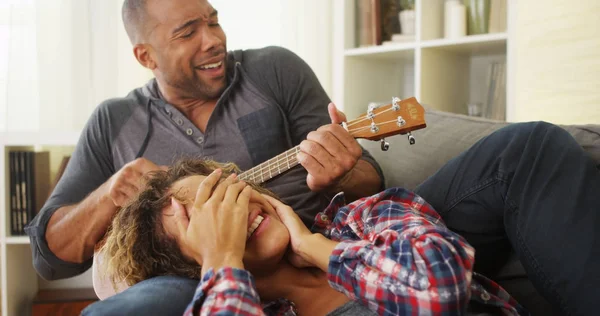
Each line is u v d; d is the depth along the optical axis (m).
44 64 2.53
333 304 1.05
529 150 1.06
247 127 1.62
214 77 1.63
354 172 1.46
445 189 1.19
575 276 0.92
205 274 0.92
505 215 1.06
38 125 2.55
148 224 1.11
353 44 2.66
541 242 0.97
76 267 1.62
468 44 2.31
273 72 1.69
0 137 2.23
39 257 1.61
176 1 1.59
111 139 1.70
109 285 1.27
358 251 0.92
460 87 2.65
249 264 1.05
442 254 0.84
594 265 0.90
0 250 2.25
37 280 2.56
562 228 0.95
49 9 2.53
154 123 1.68
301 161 1.28
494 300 0.98
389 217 1.02
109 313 0.92
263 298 1.11
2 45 2.54
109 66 2.57
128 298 0.96
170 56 1.60
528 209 1.00
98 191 1.54
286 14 2.78
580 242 0.92
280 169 1.33
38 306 2.30
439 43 2.32
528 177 1.03
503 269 1.21
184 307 0.97
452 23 2.34
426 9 2.40
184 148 1.63
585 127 1.19
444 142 1.47
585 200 0.95
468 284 0.85
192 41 1.59
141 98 1.73
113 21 2.56
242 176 1.33
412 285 0.84
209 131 1.63
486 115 2.37
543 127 1.08
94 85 2.56
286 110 1.67
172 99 1.69
